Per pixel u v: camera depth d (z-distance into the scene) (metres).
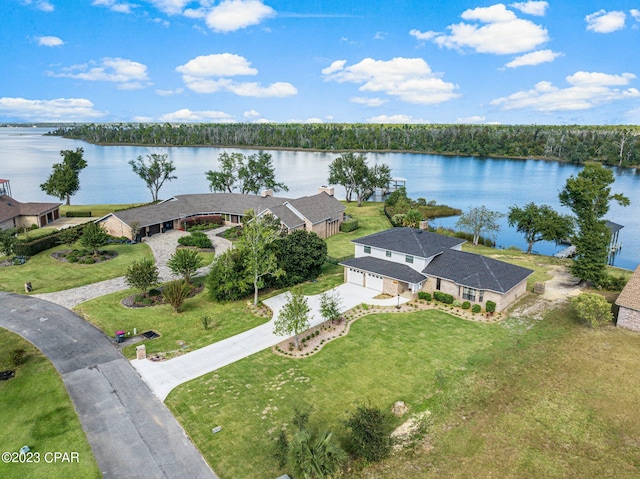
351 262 47.19
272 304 41.53
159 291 43.53
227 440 22.98
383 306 41.09
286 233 55.22
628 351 32.41
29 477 20.31
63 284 46.00
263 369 30.08
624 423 24.61
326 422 24.56
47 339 33.94
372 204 102.12
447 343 33.91
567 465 21.48
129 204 97.69
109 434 23.36
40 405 25.72
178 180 142.75
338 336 35.12
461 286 40.94
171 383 28.22
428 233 49.72
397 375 29.42
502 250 64.38
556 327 36.59
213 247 62.03
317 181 143.62
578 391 27.61
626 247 71.19
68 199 93.38
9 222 67.50
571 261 57.53
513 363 30.95
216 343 33.78
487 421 24.80
